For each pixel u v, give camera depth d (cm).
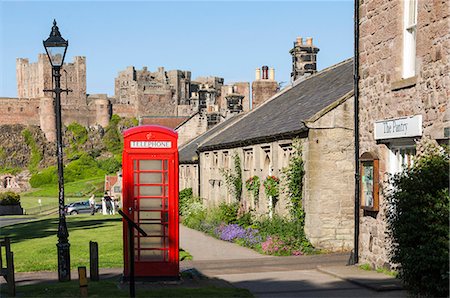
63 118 14675
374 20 1346
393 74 1244
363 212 1396
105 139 14712
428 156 1041
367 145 1377
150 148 1201
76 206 5334
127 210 1202
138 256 1206
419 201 981
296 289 1145
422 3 1117
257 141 2256
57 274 1409
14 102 14412
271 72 3709
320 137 1767
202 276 1321
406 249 992
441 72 1049
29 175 13350
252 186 2270
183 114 15462
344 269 1355
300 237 1783
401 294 1065
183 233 2517
